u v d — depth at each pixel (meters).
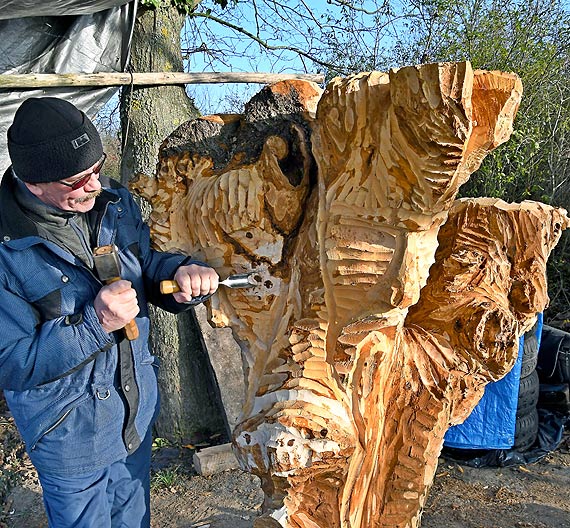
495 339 1.52
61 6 3.06
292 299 1.25
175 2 3.62
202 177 1.35
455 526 2.70
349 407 1.20
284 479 1.13
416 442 1.44
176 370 3.61
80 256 1.48
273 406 1.15
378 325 1.17
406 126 1.01
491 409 3.15
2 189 1.44
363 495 1.35
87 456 1.56
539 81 5.42
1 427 3.79
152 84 3.51
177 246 1.37
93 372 1.52
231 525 2.79
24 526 2.82
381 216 1.14
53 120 1.30
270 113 1.31
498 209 1.67
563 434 3.52
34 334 1.43
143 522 1.79
